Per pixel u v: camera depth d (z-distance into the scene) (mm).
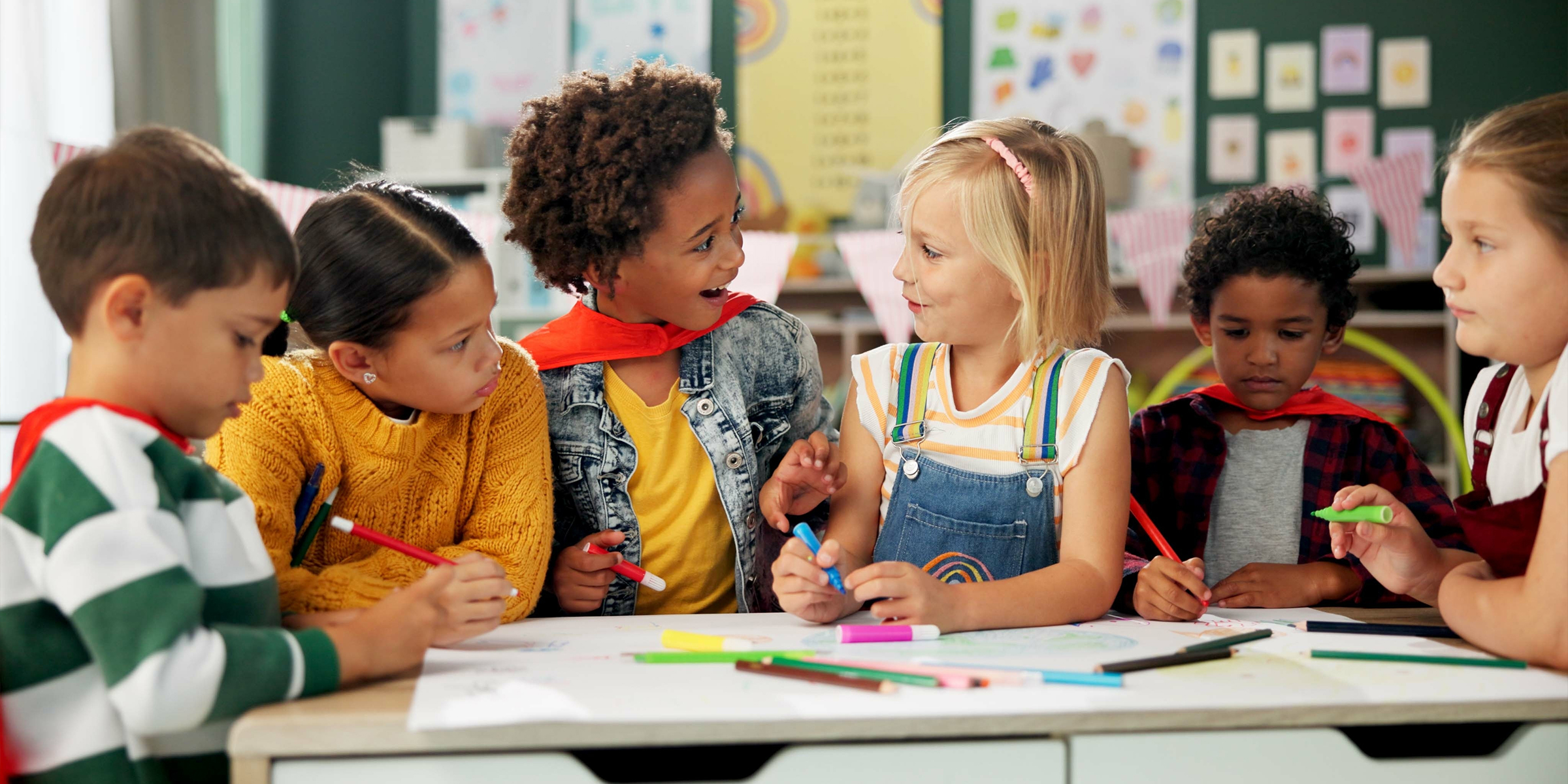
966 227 975
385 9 3510
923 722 605
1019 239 976
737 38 3539
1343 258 1274
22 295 1628
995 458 1015
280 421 868
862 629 799
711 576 1114
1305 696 638
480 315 875
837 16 3506
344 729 592
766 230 3512
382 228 851
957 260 983
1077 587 902
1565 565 710
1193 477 1290
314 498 883
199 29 2467
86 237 651
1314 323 1263
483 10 3580
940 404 1050
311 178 3312
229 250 664
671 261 1014
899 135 3488
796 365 1189
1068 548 970
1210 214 1382
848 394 1105
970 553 1007
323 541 910
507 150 1091
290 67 3281
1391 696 641
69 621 630
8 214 1624
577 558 1031
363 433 894
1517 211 756
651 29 3549
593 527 1101
